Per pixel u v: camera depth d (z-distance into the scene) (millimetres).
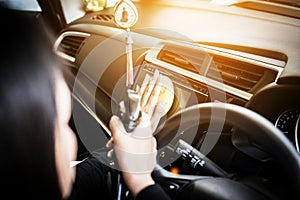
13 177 891
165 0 4223
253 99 2223
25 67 848
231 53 2523
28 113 864
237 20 3336
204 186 1401
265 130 1468
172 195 1577
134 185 1404
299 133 1980
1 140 840
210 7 3707
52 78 925
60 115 978
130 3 2441
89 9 5043
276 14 3248
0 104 817
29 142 887
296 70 2219
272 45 2641
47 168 963
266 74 2279
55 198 1024
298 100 2061
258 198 1354
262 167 2002
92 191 1931
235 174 1958
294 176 1397
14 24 842
